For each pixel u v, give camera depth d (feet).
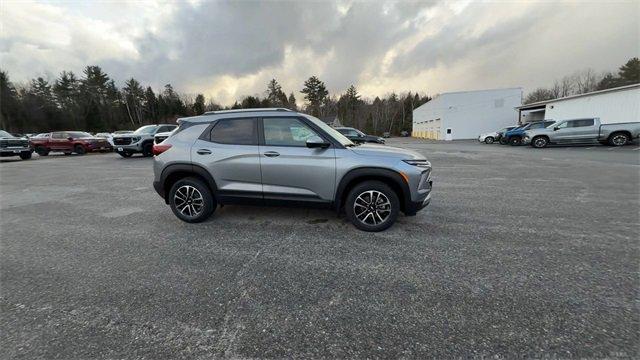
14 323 7.16
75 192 23.15
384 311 7.37
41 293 8.50
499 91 116.16
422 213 15.49
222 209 16.40
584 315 7.04
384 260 10.11
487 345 6.17
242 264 10.01
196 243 11.92
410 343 6.30
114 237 12.85
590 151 49.85
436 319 7.02
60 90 189.57
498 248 10.96
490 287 8.32
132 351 6.23
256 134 13.28
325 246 11.35
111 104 205.98
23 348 6.31
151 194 21.74
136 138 50.67
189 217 14.32
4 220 15.85
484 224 13.69
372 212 12.68
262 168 13.01
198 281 8.97
